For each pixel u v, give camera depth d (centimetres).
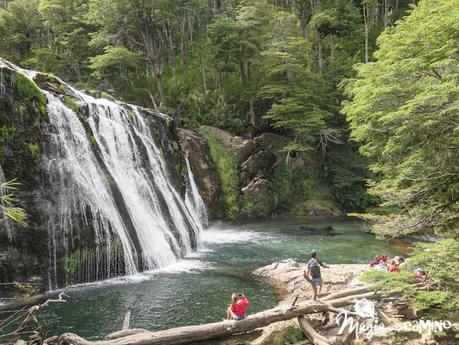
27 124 1794
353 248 2517
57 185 1831
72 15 4516
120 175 2327
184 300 1524
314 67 4944
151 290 1650
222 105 4412
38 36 5191
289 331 1173
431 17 1114
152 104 4591
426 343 1087
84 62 4616
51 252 1705
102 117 2367
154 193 2527
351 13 4969
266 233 3095
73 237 1784
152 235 2172
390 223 1277
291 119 3938
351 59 5106
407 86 1110
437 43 952
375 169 1361
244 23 4172
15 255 1605
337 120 4497
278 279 1811
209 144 3919
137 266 1961
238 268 2030
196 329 1088
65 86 2427
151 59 4272
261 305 1493
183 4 4591
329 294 1398
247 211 3816
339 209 4166
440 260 1180
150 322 1307
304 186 4222
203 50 5216
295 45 4197
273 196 3984
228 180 3841
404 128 966
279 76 4403
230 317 1175
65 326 1272
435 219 1195
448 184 1073
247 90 4384
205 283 1755
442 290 1222
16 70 1967
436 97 862
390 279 1212
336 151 4431
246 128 4322
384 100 1151
